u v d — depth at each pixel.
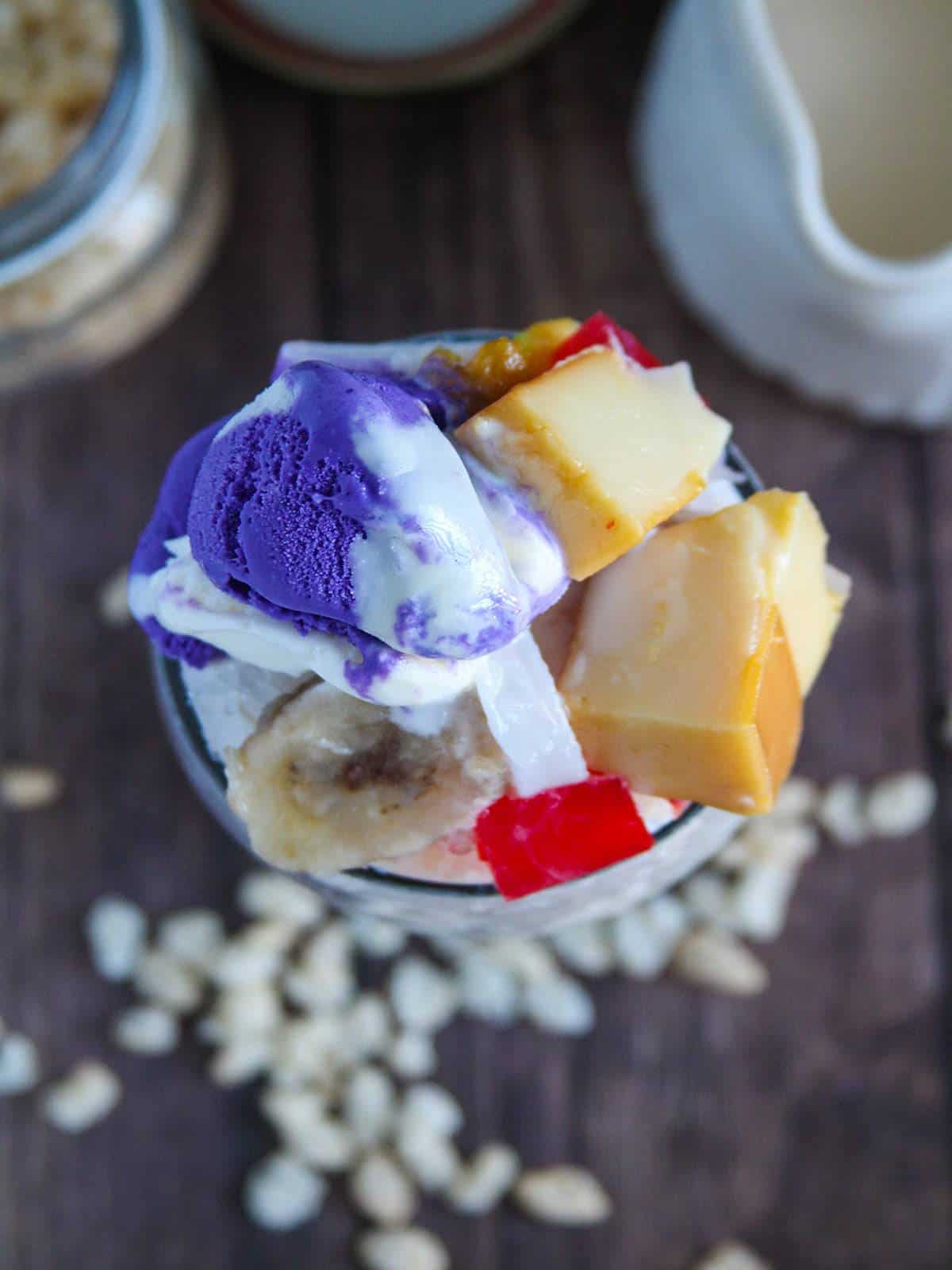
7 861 0.40
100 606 0.41
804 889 0.40
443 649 0.25
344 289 0.41
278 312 0.41
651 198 0.40
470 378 0.27
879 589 0.41
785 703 0.27
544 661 0.27
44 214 0.36
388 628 0.25
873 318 0.37
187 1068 0.40
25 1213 0.40
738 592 0.26
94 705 0.40
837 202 0.39
